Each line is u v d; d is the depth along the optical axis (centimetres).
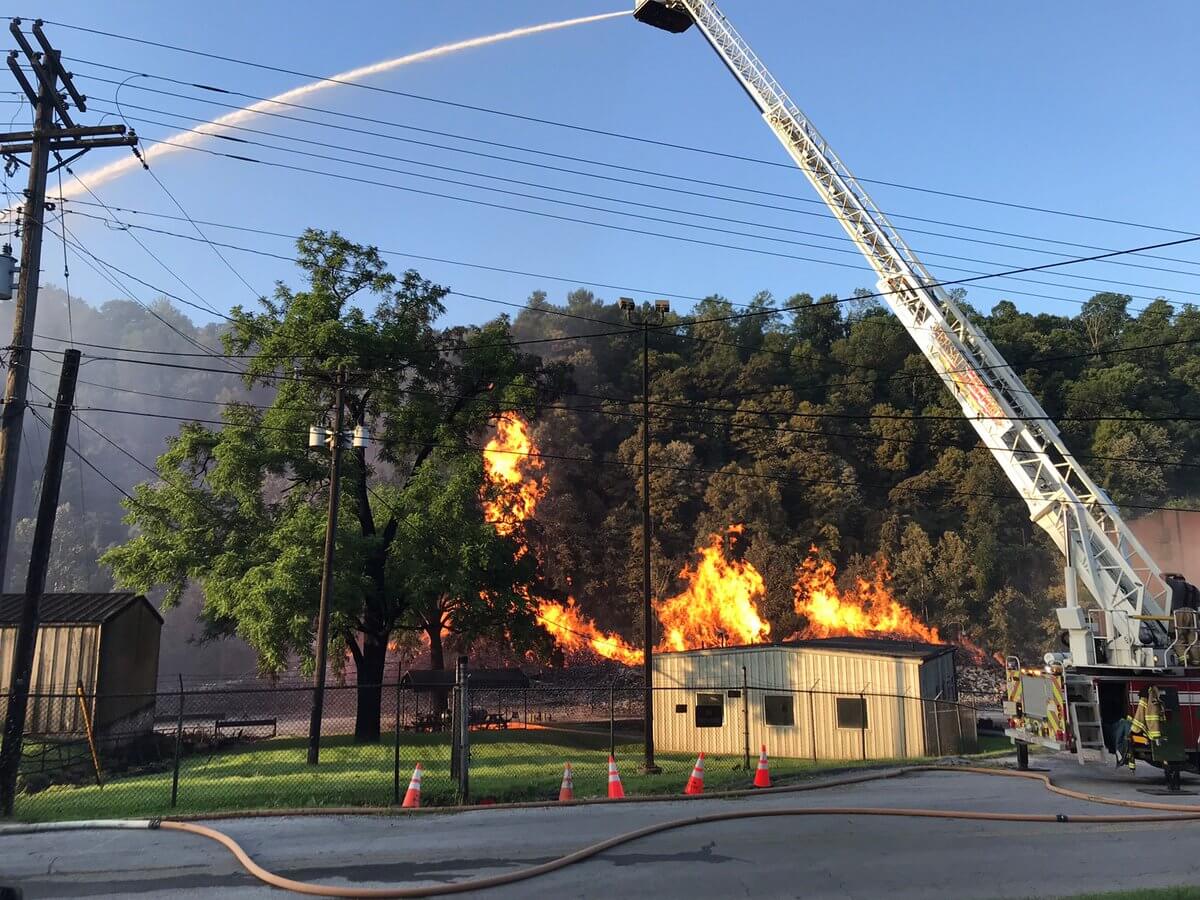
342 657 3250
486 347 3177
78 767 2033
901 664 2719
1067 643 2055
